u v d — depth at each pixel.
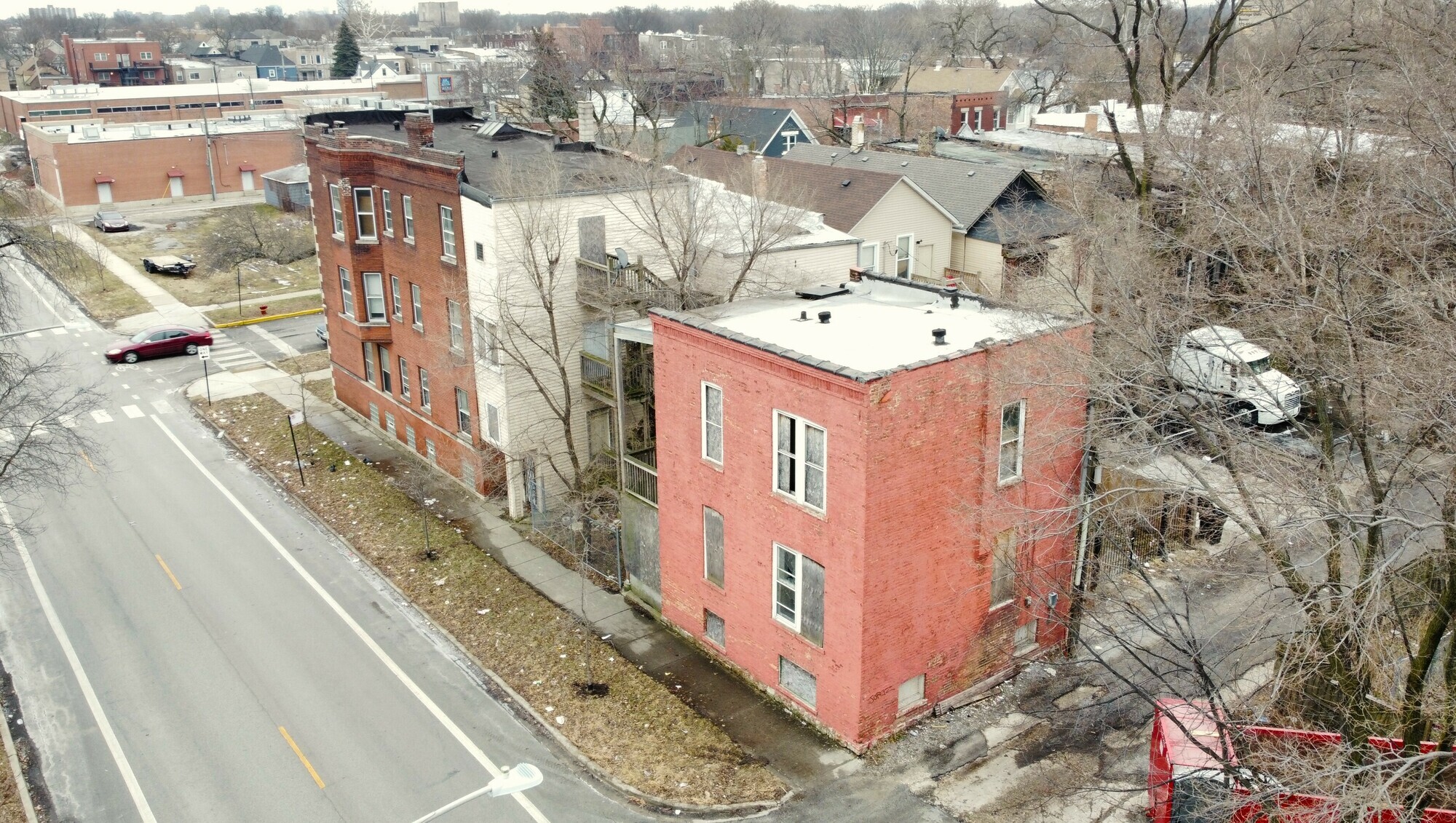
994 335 20.09
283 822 17.92
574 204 27.81
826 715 19.73
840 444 17.84
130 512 30.64
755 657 21.36
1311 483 15.32
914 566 18.88
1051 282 22.25
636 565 24.86
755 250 26.36
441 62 154.00
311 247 64.62
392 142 31.55
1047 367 18.80
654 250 29.44
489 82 99.56
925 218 36.75
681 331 20.81
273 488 32.50
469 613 24.69
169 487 32.50
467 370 30.03
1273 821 14.70
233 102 108.88
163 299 55.03
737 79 98.56
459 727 20.52
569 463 29.95
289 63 177.12
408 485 32.06
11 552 27.98
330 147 32.78
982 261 36.84
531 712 20.88
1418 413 14.37
